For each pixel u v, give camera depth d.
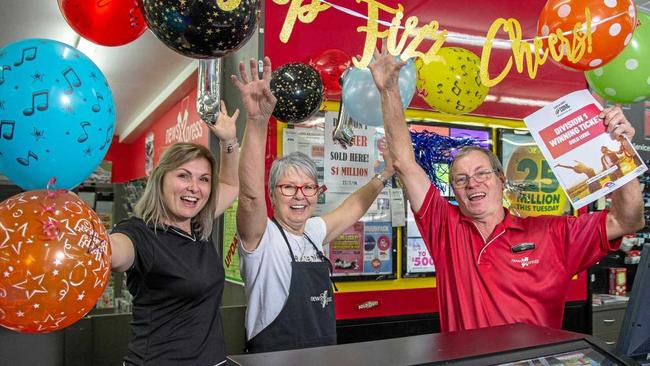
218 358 1.54
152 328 1.47
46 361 2.18
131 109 7.30
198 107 1.55
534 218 1.82
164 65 5.12
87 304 1.00
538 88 3.68
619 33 1.77
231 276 2.96
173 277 1.48
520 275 1.70
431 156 3.11
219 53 1.25
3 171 1.20
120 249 1.37
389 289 3.09
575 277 3.74
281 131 2.84
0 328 2.06
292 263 1.78
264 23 2.79
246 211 1.68
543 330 1.24
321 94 2.21
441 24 3.33
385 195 3.11
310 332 1.76
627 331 1.38
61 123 1.12
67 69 1.15
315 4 1.25
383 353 1.01
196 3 1.13
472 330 1.24
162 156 1.59
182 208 1.56
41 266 0.92
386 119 1.83
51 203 0.99
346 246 2.98
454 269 1.79
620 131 1.65
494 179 1.80
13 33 4.44
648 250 1.40
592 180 1.68
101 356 2.34
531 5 3.68
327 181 2.93
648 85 2.13
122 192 5.12
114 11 1.47
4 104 1.09
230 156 1.82
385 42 1.72
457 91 2.27
